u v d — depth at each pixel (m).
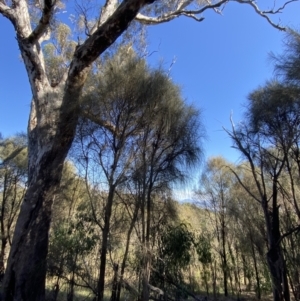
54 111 5.62
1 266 10.44
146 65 5.00
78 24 7.38
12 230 12.68
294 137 5.09
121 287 4.54
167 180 5.02
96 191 5.04
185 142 5.09
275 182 5.46
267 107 5.12
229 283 11.49
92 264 4.89
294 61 4.32
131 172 4.77
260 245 8.73
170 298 4.67
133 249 4.72
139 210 5.02
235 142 5.76
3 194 12.09
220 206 11.25
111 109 4.80
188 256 5.12
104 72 5.17
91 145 4.88
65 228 5.33
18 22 6.16
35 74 5.93
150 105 4.78
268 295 10.40
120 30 5.16
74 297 5.06
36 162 5.37
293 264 5.83
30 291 4.62
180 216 6.21
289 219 5.95
